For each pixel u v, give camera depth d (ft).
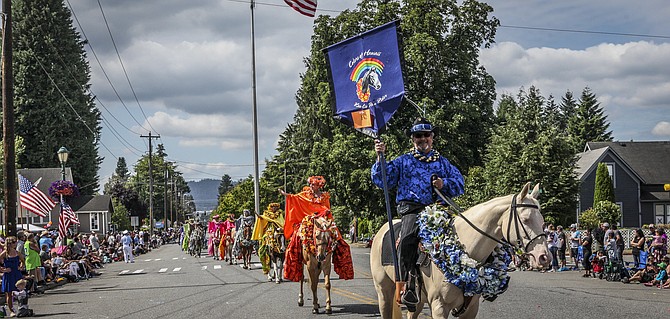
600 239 73.97
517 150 119.03
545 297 52.37
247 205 293.23
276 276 66.39
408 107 135.13
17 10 246.27
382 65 27.25
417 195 24.85
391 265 26.37
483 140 142.92
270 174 291.79
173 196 523.29
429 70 136.87
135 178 519.60
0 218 121.60
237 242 96.73
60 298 62.49
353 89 28.09
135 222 254.06
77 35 260.01
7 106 68.85
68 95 248.52
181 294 59.21
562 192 115.44
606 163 168.86
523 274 80.48
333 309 45.44
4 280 50.24
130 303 54.13
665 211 170.71
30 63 240.53
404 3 142.10
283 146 308.40
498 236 22.99
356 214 144.46
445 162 25.35
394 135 132.77
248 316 43.14
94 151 253.85
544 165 114.62
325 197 48.65
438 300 23.53
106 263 134.00
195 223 144.46
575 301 49.62
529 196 22.48
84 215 251.39
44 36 245.65
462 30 144.15
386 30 27.12
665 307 46.16
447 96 143.84
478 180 126.62
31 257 68.95
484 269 23.00
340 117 28.45
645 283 64.69
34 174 222.89
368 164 136.56
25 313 49.65
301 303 47.78
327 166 141.38
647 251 70.69
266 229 68.74
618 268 69.00
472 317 24.26
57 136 242.58
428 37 134.21
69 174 226.99
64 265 86.63
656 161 179.01
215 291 60.59
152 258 146.82
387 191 25.26
